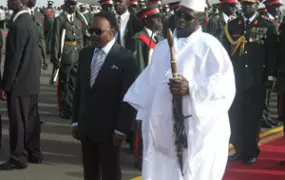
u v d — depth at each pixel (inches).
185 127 190.1
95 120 219.5
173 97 188.2
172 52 183.3
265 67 326.3
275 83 328.2
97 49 223.3
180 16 193.3
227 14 437.1
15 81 297.7
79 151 361.1
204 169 190.4
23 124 308.8
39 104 544.1
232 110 334.3
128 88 216.2
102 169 224.5
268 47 325.1
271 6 457.7
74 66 463.8
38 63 309.3
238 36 330.0
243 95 330.3
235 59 330.3
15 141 307.6
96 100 219.1
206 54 189.0
